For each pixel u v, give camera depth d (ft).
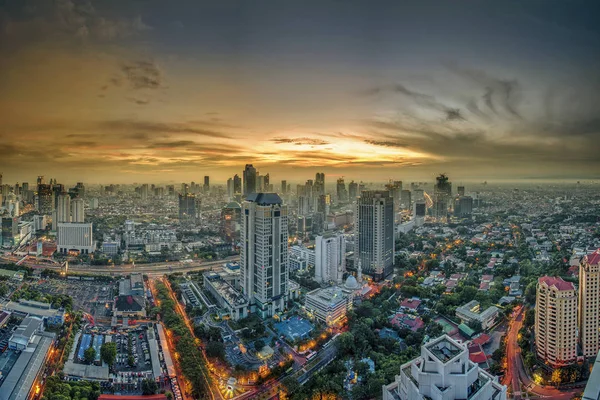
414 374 513.45
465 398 481.05
